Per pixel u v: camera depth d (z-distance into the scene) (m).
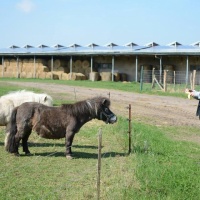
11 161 9.62
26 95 12.04
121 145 11.58
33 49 55.38
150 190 7.27
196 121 18.16
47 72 52.03
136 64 44.88
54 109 10.20
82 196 7.09
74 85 37.72
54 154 10.55
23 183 7.83
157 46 45.47
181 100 26.67
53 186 7.67
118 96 27.92
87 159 10.01
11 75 55.72
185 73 44.66
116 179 8.07
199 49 42.00
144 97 27.91
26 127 10.11
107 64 50.66
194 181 7.72
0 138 12.42
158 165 8.74
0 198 6.93
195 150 11.57
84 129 14.57
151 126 15.86
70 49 52.53
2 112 11.40
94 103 10.23
